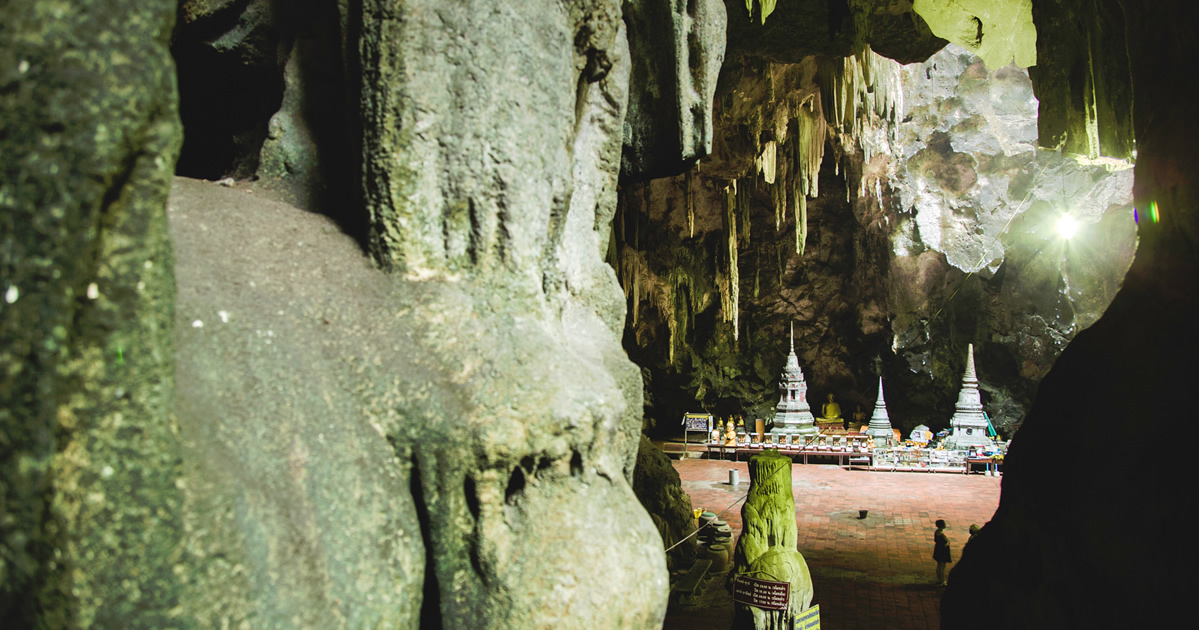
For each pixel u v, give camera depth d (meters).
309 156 3.73
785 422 25.44
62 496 1.82
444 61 3.31
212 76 4.74
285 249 3.16
